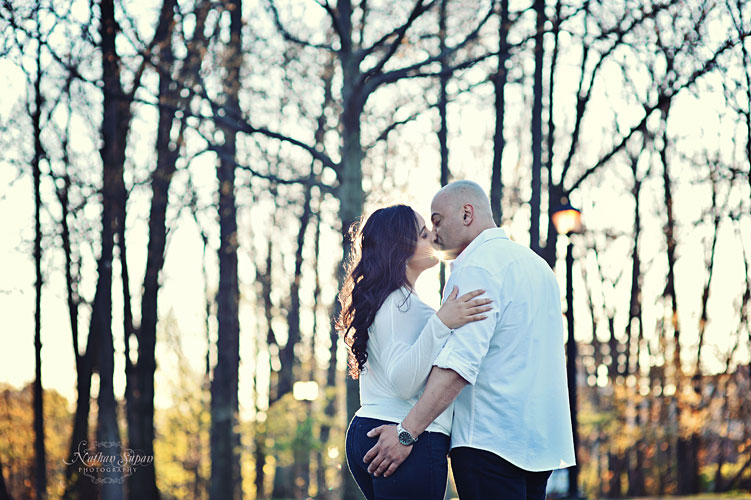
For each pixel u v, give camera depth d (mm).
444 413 3053
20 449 21141
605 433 23828
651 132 18047
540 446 3010
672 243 21656
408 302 3084
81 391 16562
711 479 23984
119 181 13969
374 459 2936
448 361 2863
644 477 25000
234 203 15945
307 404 18281
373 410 3068
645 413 22016
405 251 3150
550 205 14281
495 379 3010
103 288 14281
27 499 19812
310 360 25094
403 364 2922
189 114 9891
